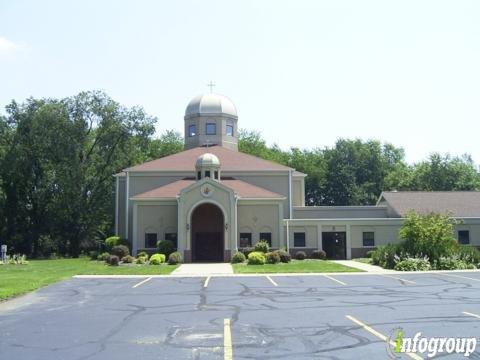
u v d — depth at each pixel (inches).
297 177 2037.4
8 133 2320.4
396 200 1951.3
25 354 422.0
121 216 2026.3
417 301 693.3
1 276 1128.2
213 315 593.9
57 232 2443.4
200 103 2287.2
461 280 988.6
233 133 2321.6
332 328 504.7
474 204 1932.8
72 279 1079.0
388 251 1343.5
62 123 2215.8
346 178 3319.4
